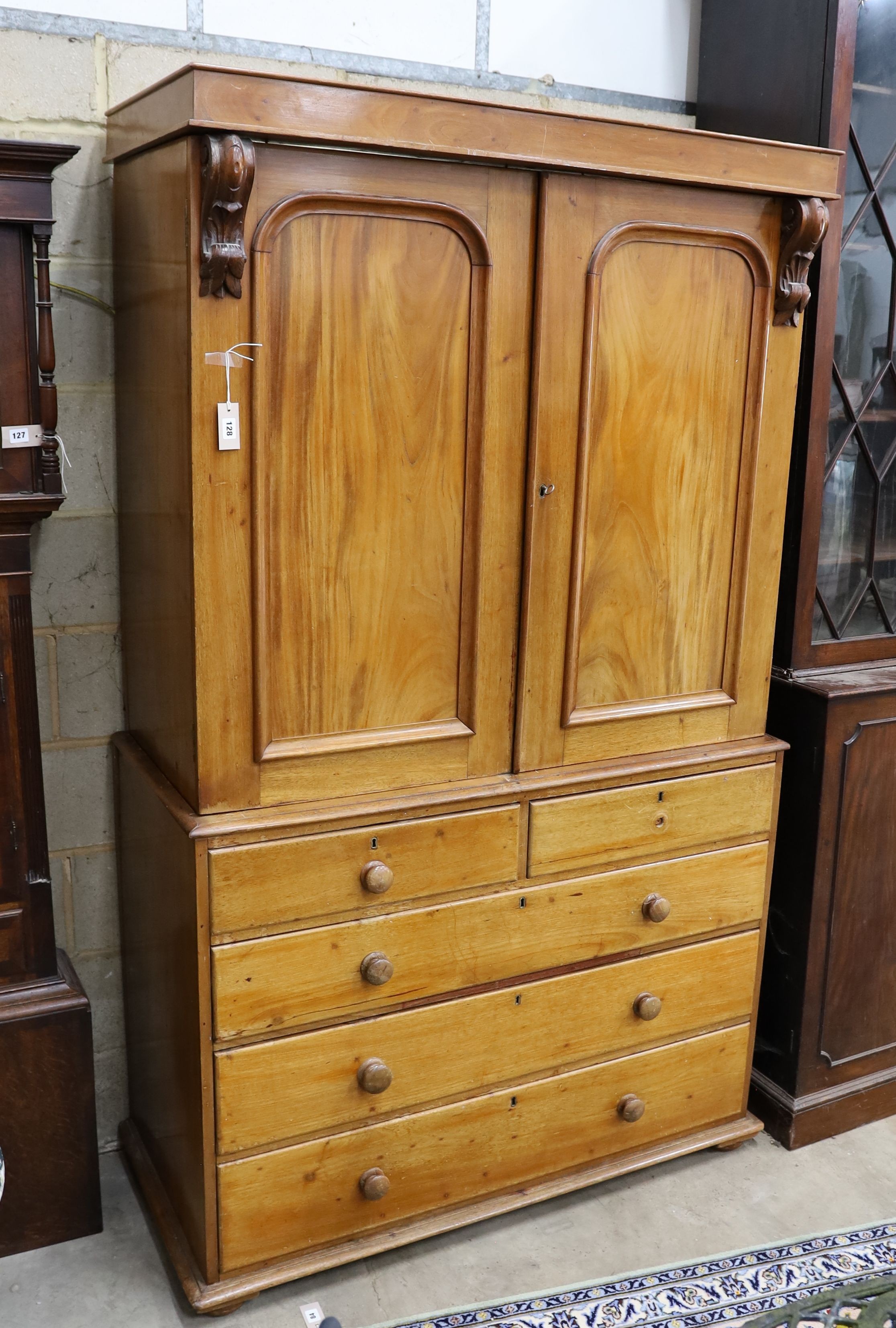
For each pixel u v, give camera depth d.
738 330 1.90
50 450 1.70
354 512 1.68
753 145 1.78
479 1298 1.88
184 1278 1.82
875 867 2.26
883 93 2.02
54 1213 1.98
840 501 2.15
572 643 1.88
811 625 2.18
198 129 1.42
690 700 2.04
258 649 1.65
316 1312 1.84
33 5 1.81
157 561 1.78
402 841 1.79
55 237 1.88
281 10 1.98
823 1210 2.11
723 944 2.15
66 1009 1.90
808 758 2.17
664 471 1.90
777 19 2.06
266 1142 1.80
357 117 1.50
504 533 1.79
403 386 1.67
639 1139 2.16
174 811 1.70
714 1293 1.90
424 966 1.86
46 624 2.01
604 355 1.79
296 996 1.77
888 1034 2.39
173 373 1.61
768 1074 2.36
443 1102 1.94
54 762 2.07
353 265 1.59
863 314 2.08
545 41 2.19
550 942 1.97
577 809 1.93
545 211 1.68
